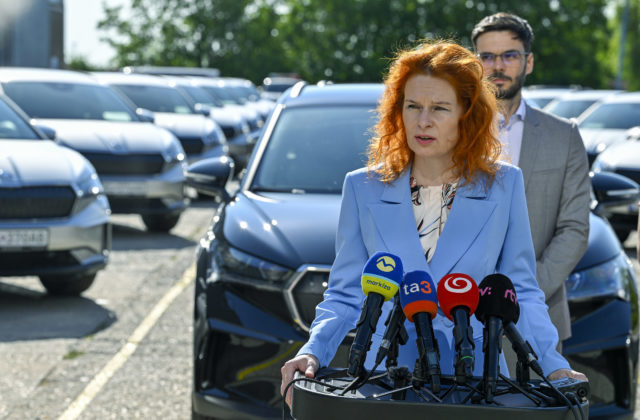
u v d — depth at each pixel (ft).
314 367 8.57
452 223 9.30
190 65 249.55
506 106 13.62
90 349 22.50
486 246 9.28
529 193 13.32
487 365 7.79
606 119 55.16
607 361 15.37
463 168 9.26
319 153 18.98
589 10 203.51
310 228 16.16
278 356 15.10
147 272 31.99
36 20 85.71
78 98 41.27
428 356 7.82
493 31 13.55
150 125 41.01
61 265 26.48
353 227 9.64
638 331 15.93
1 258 25.80
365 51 206.08
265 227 16.35
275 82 140.46
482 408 7.37
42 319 25.27
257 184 18.49
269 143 19.45
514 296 8.12
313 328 9.12
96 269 27.30
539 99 77.82
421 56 9.09
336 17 209.36
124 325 24.85
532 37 13.85
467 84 8.97
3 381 19.86
